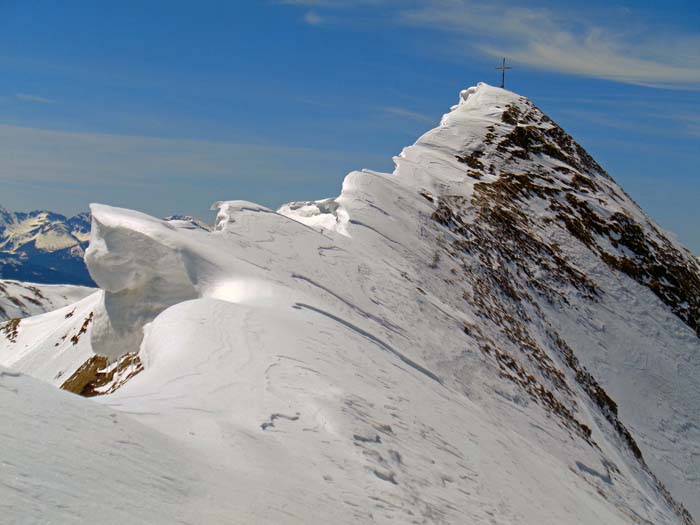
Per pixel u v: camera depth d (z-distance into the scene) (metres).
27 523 5.82
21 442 6.97
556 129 71.31
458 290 35.03
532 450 21.59
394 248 35.00
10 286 98.69
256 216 29.38
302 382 13.62
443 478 12.80
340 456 11.02
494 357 29.30
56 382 25.48
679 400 44.47
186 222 25.52
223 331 15.77
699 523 34.66
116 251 21.09
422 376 20.52
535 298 44.38
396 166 50.81
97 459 7.33
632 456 34.16
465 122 66.50
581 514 17.31
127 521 6.52
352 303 24.56
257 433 10.48
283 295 20.58
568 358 40.59
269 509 8.07
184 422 9.91
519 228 50.59
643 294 53.59
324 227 35.59
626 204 66.81
